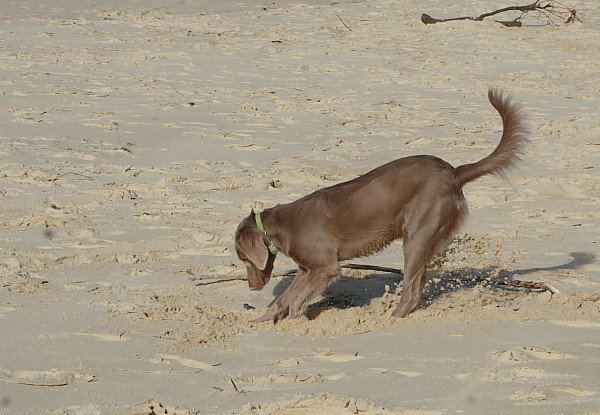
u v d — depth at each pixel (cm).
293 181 2128
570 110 3009
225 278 1404
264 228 1287
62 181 2059
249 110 2873
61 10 5106
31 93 2995
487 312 1255
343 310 1305
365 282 1456
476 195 1986
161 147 2428
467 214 1289
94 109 2816
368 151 2422
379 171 1274
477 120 2847
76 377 1031
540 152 2448
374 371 1027
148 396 973
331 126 2720
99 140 2466
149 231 1727
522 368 1009
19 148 2330
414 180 1252
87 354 1104
